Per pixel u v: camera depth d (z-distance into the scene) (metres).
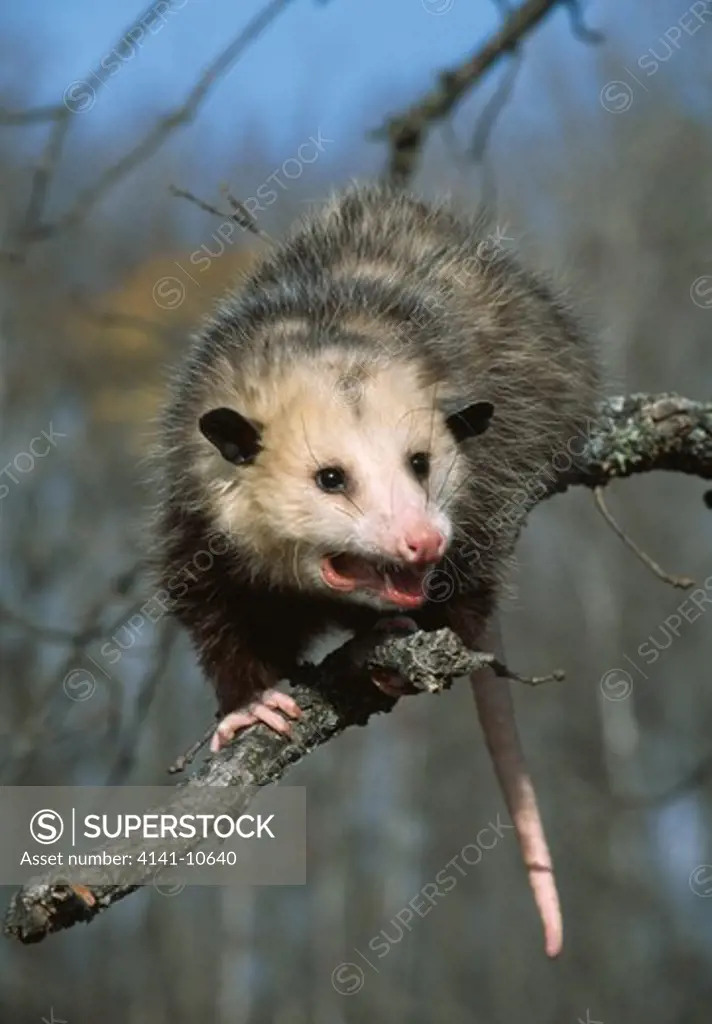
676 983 14.72
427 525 3.93
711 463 4.84
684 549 16.25
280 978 15.14
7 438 13.92
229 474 4.25
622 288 14.45
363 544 3.98
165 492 4.47
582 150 14.92
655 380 14.70
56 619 12.61
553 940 4.73
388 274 4.69
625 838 15.21
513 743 4.91
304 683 3.81
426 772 15.80
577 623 16.16
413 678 3.45
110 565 13.30
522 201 14.73
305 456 4.12
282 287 4.59
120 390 13.18
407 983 15.00
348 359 4.22
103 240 12.23
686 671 16.08
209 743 3.86
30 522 13.73
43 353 13.44
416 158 5.87
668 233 13.91
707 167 14.52
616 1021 14.50
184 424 4.42
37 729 5.28
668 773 15.90
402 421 4.16
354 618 4.53
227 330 4.54
